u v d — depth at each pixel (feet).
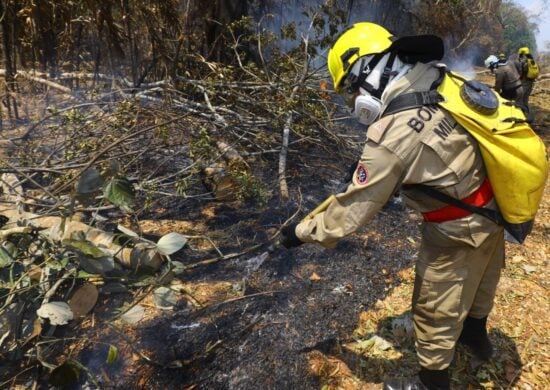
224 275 8.21
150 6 12.78
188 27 13.83
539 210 11.59
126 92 13.55
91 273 6.75
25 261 7.11
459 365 6.73
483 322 6.23
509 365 6.73
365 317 7.52
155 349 6.54
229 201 10.59
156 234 9.29
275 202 10.70
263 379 6.26
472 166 4.62
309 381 6.31
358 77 4.97
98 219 9.16
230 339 6.81
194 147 9.97
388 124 4.60
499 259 5.74
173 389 5.99
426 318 5.38
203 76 14.46
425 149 4.50
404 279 8.51
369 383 6.37
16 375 5.90
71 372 5.54
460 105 4.66
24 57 15.65
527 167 4.56
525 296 8.20
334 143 13.32
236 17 15.21
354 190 4.77
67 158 10.37
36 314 6.54
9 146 12.31
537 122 20.49
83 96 14.15
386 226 10.33
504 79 17.34
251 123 11.93
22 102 15.33
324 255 8.95
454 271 5.05
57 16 13.88
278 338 6.91
